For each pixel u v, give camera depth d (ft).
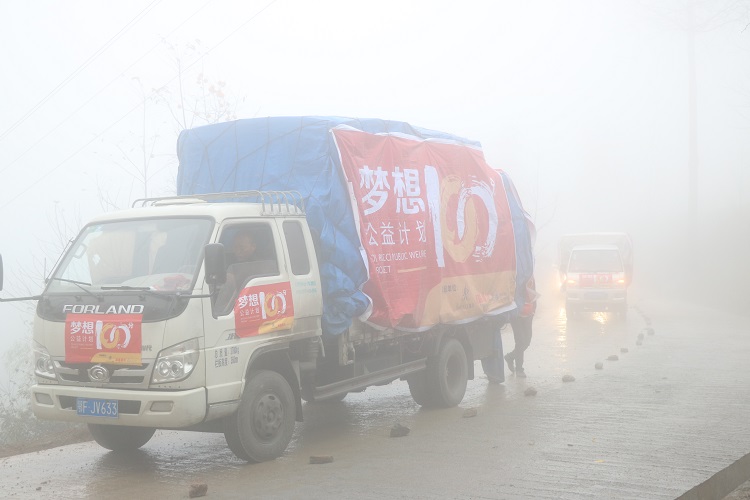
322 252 27.78
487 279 37.40
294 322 26.30
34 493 22.27
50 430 37.04
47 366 24.58
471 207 36.47
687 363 47.24
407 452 26.22
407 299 30.78
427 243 32.50
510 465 24.02
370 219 29.19
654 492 20.83
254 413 24.89
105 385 23.49
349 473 23.50
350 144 28.94
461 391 35.76
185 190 30.73
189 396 22.67
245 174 29.32
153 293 23.18
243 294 24.57
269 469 24.34
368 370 30.68
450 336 35.91
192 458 26.43
